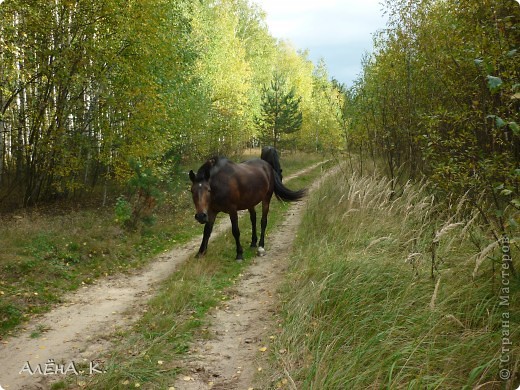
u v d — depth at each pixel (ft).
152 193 35.91
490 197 20.80
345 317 15.79
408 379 11.91
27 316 18.78
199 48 71.05
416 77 33.27
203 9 80.53
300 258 24.39
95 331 17.43
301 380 12.70
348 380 11.69
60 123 39.42
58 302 20.70
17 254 24.76
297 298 18.16
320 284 17.37
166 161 46.93
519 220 13.87
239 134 89.61
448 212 22.94
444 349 12.39
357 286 17.28
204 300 20.13
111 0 36.60
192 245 32.07
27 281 21.98
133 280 24.57
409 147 35.76
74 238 29.19
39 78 38.63
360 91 45.06
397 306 15.20
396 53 35.53
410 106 33.42
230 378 13.71
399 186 33.53
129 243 30.71
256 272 25.16
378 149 44.06
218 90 80.64
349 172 48.55
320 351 13.93
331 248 23.25
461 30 20.26
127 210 34.50
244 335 16.85
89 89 41.75
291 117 97.09
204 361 14.79
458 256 18.84
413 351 11.91
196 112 64.39
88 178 52.90
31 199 41.16
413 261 18.07
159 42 43.32
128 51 42.39
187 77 59.16
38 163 40.37
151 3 40.11
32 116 37.65
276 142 96.89
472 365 12.06
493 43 16.14
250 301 20.56
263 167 30.78
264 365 14.21
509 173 14.58
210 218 27.20
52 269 23.81
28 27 35.29
